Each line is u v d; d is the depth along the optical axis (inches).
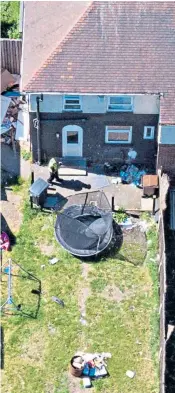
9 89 1700.3
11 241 1521.9
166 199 1558.8
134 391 1354.6
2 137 1664.6
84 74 1512.1
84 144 1612.9
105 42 1514.5
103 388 1357.0
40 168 1628.9
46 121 1567.4
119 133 1593.3
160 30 1517.0
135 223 1552.7
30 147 1640.0
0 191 1592.0
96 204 1568.7
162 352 1330.0
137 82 1512.1
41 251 1510.8
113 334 1413.6
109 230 1521.9
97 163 1635.1
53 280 1475.1
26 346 1396.4
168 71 1515.7
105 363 1381.6
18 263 1492.4
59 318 1429.6
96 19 1510.8
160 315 1406.3
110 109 1552.7
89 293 1462.8
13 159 1638.8
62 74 1509.6
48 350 1393.9
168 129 1510.8
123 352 1393.9
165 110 1507.1
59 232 1528.1
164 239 1466.5
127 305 1449.3
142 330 1419.8
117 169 1627.7
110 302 1453.0
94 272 1487.5
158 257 1499.8
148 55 1517.0
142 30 1515.7
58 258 1502.2
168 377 1350.9
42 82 1507.1
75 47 1512.1
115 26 1514.5
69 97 1533.0
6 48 1695.4
